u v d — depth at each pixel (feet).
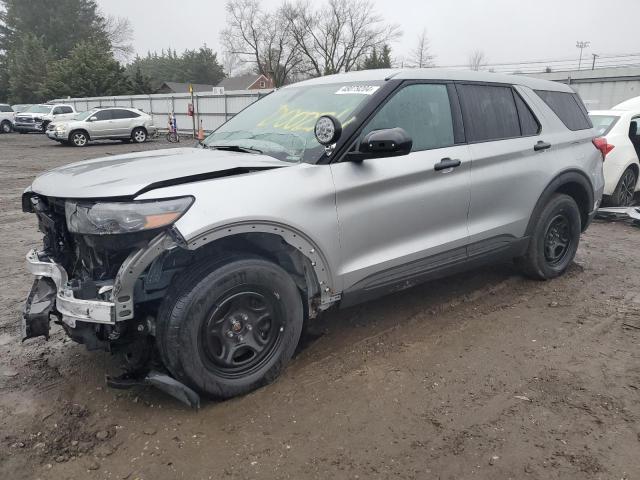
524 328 13.61
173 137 92.58
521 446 9.04
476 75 14.28
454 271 13.78
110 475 8.42
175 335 9.35
